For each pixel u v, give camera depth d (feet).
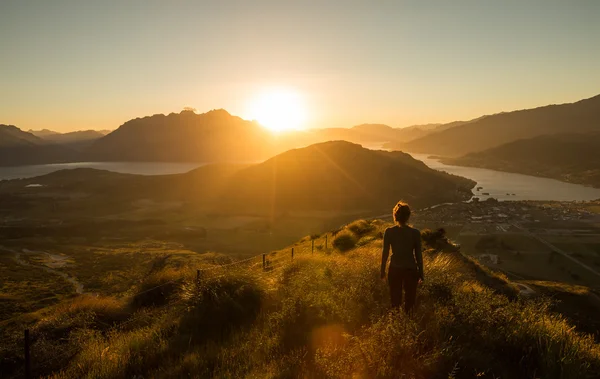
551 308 41.04
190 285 33.76
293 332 21.20
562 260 390.83
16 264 325.83
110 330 34.30
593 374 16.74
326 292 26.32
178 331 26.76
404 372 15.47
